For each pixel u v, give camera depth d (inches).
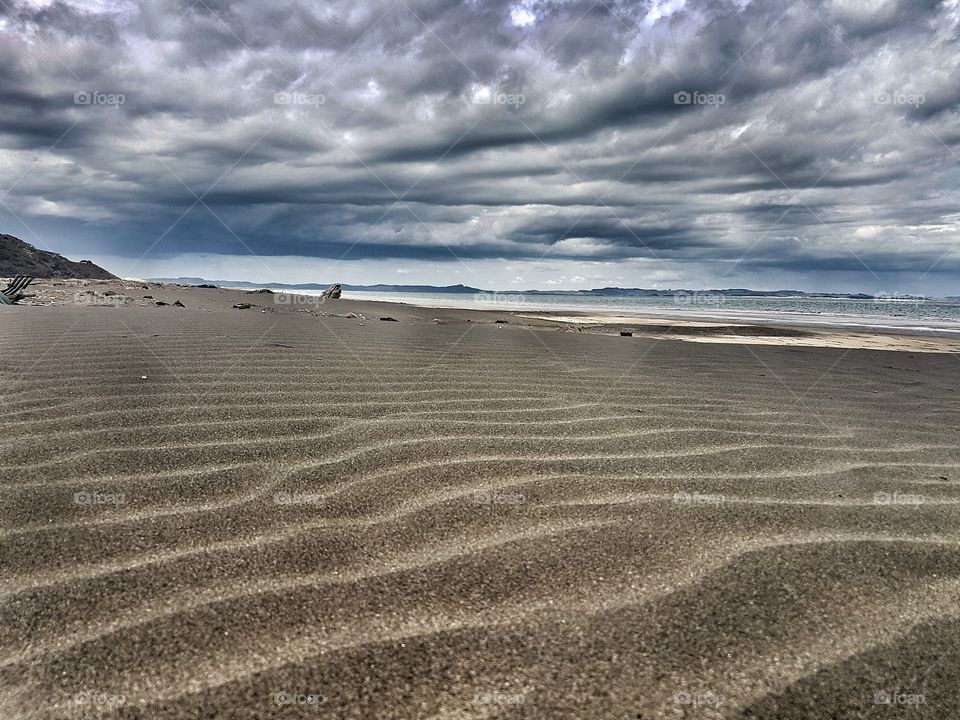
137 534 61.8
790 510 75.3
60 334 201.9
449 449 93.7
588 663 45.1
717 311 757.9
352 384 139.1
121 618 48.1
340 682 42.1
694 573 58.2
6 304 366.9
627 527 68.0
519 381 155.5
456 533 65.2
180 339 200.4
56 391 119.5
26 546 58.4
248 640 46.1
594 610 51.7
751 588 56.0
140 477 76.5
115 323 244.7
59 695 40.3
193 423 101.0
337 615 49.8
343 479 79.3
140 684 41.4
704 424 119.1
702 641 48.1
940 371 221.9
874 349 315.0
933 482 89.4
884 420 131.9
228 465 82.0
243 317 304.7
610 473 86.4
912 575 59.5
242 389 127.8
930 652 48.1
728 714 41.0
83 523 63.6
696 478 86.0
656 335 370.9
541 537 64.9
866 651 47.9
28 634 46.0
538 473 84.7
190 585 53.1
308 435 97.4
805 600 54.4
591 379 165.6
